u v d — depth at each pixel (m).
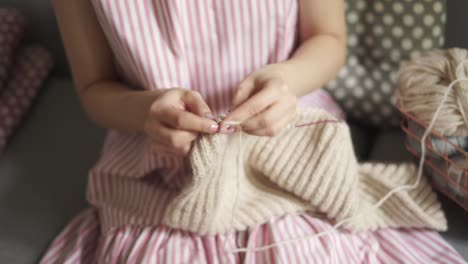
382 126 0.90
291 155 0.63
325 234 0.62
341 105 0.90
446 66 0.65
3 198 0.82
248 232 0.63
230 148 0.59
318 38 0.74
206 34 0.67
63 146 0.94
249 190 0.65
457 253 0.65
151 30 0.66
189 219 0.60
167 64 0.67
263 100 0.51
